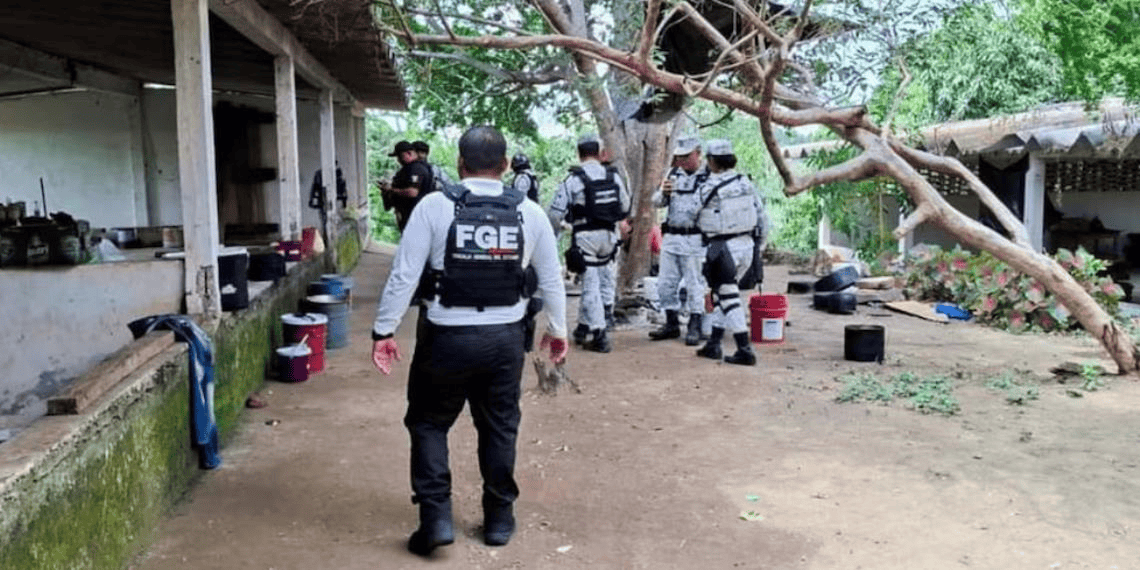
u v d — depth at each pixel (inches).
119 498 126.3
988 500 157.2
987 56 467.8
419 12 224.7
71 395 118.0
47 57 375.2
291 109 319.0
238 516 149.5
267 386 237.3
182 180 198.4
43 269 200.1
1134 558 133.7
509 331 135.3
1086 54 268.5
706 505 156.3
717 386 240.2
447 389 134.6
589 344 288.5
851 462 177.9
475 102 427.2
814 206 634.2
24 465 96.6
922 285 390.9
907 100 486.0
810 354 284.4
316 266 357.7
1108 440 190.5
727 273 267.3
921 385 236.8
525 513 152.7
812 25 249.6
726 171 268.2
